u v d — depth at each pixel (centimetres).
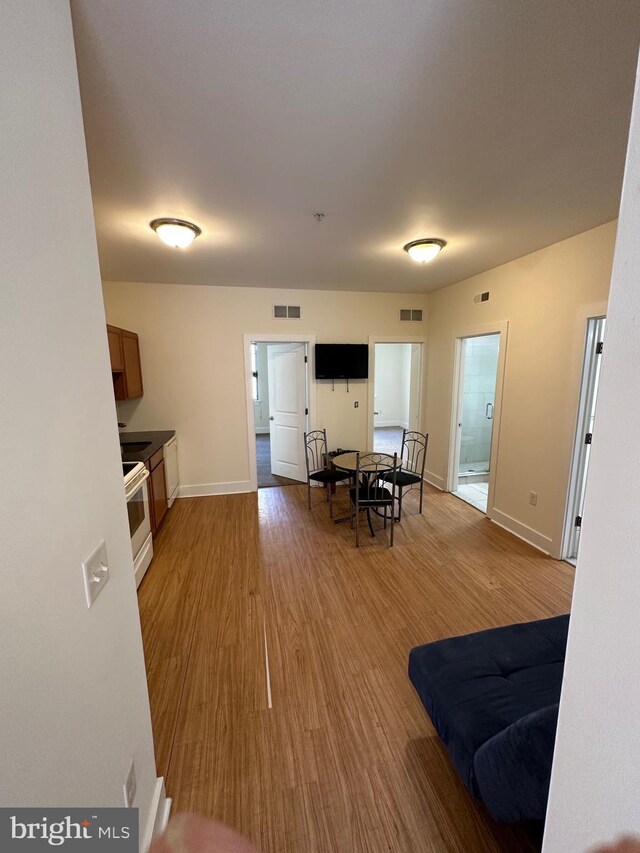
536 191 196
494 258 317
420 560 295
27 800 61
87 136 146
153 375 415
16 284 61
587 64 114
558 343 284
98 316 93
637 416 49
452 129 146
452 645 154
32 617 63
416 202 207
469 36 104
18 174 62
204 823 123
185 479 443
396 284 418
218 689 175
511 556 300
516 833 120
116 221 227
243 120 139
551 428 295
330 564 290
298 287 429
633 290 48
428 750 147
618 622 53
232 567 287
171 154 159
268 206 209
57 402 73
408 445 548
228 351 430
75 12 94
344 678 181
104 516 94
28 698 62
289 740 151
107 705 91
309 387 463
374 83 121
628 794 53
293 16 98
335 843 118
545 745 85
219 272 354
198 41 105
